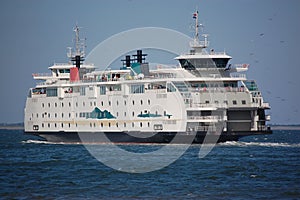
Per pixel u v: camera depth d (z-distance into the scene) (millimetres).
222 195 162000
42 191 169375
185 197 160125
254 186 173000
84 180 185750
